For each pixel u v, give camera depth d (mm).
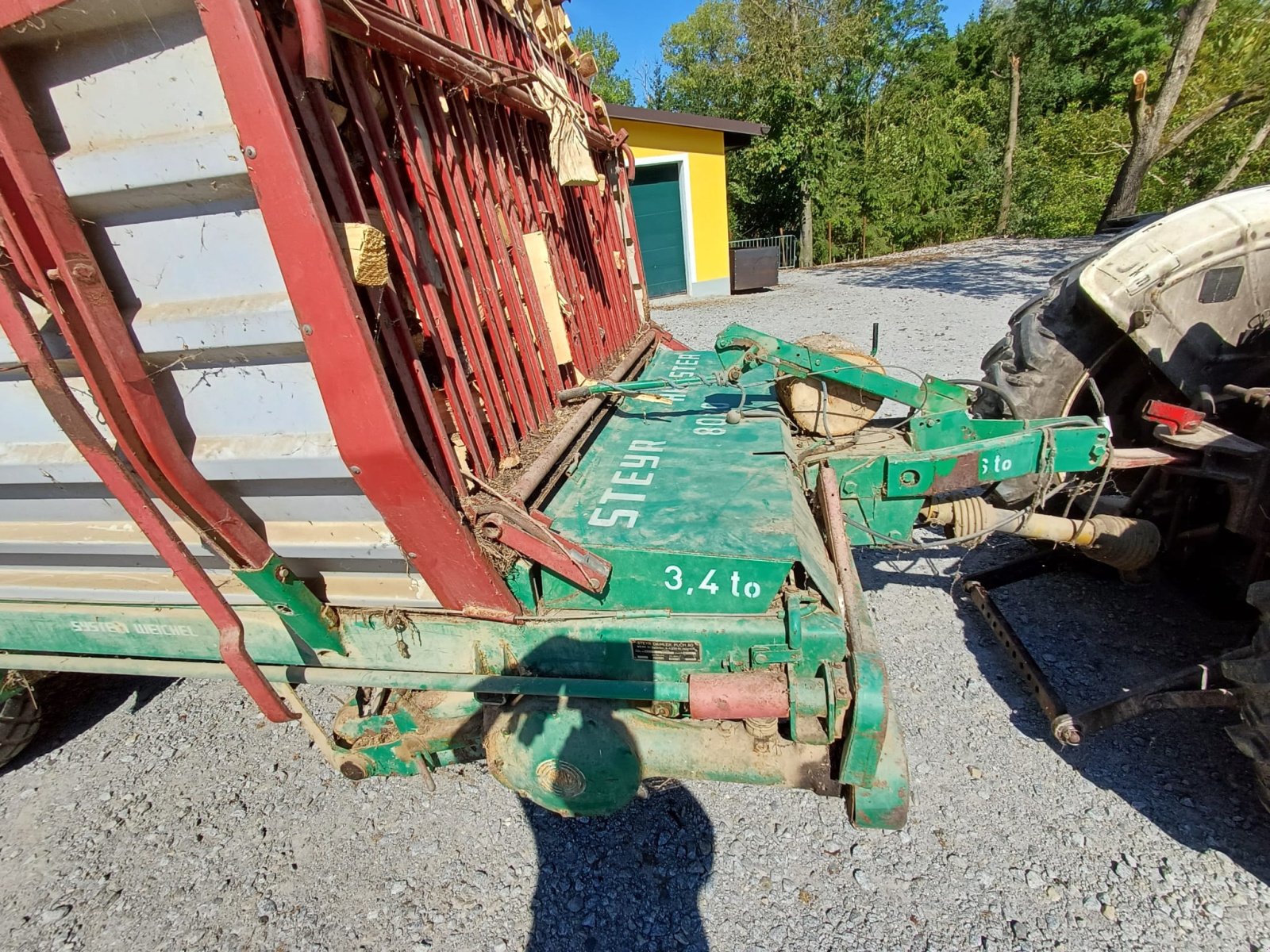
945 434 2719
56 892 2400
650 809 2479
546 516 1982
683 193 14148
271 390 1491
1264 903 1983
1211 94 15305
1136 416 3295
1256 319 2740
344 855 2434
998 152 23406
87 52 1200
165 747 3074
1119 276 2775
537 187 2789
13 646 2418
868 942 1972
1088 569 3572
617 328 3824
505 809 2561
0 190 1229
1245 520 2408
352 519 1738
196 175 1242
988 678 2982
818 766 1821
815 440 2996
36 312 1444
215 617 1744
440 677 1962
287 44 1315
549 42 3209
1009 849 2211
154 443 1459
